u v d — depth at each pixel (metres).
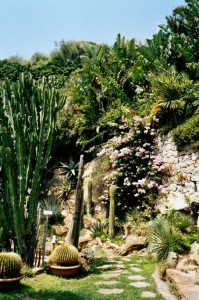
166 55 14.14
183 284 5.91
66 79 19.30
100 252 10.08
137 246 9.70
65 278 7.67
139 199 11.63
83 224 12.30
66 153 15.61
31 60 24.64
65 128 15.44
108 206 12.39
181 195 10.27
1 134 7.98
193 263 6.86
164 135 11.53
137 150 12.03
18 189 7.90
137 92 14.31
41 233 12.25
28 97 8.82
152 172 11.42
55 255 7.95
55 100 8.77
